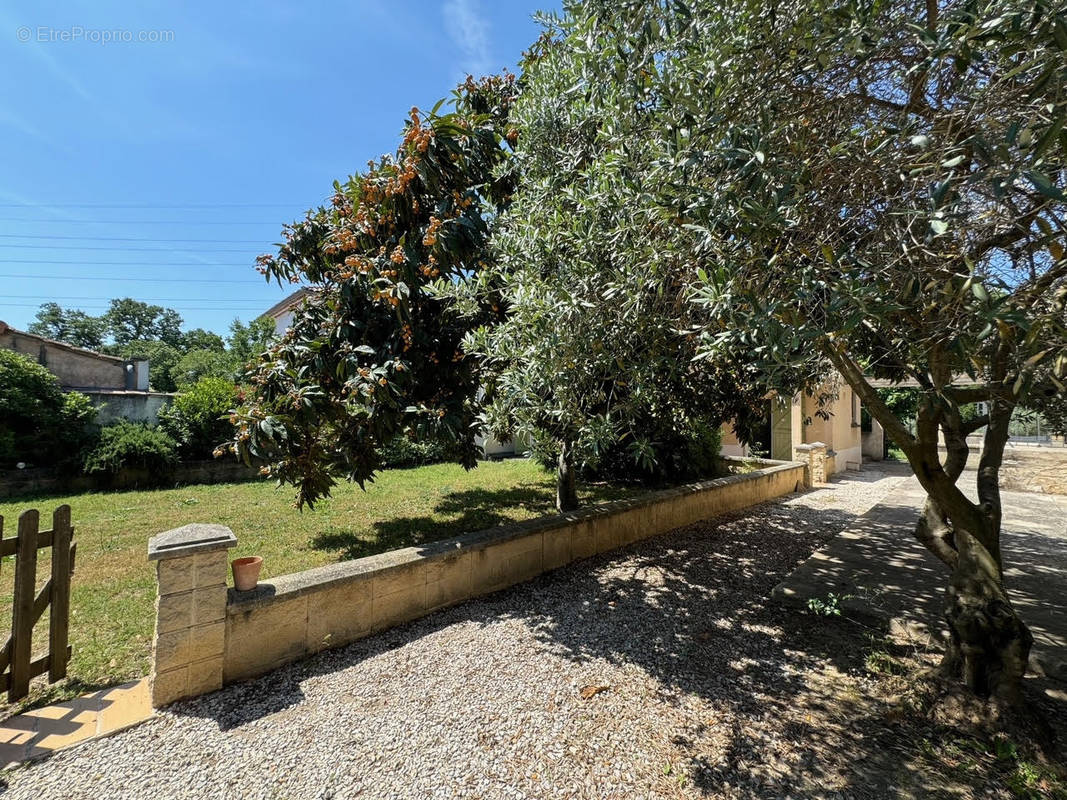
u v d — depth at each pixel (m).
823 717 2.54
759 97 2.13
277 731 2.37
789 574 4.69
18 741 2.25
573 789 2.01
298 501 5.23
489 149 4.70
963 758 2.21
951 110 1.93
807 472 10.38
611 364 3.02
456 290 3.82
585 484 9.13
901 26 1.81
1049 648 3.12
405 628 3.56
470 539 4.21
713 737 2.37
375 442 4.83
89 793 1.96
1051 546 5.70
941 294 1.76
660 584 4.52
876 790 2.02
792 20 1.92
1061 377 1.60
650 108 2.60
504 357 3.30
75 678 2.78
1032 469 9.82
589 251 2.94
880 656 3.10
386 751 2.23
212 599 2.71
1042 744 2.22
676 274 2.77
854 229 2.24
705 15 2.15
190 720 2.45
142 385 14.81
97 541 5.34
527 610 3.91
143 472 8.85
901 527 6.57
